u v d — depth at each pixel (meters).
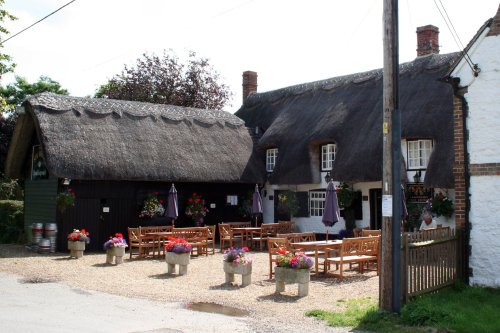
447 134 17.64
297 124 24.53
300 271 10.97
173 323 8.46
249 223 21.41
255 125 28.20
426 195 18.41
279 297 10.91
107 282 12.75
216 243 22.66
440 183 16.83
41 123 19.56
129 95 37.12
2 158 30.33
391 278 9.05
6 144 30.34
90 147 19.89
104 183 20.55
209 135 24.28
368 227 19.42
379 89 22.48
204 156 22.92
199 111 26.09
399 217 9.15
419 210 18.39
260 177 24.17
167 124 23.31
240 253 12.57
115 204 20.78
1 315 8.82
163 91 37.41
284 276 11.15
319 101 25.12
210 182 23.09
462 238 11.48
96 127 20.83
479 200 11.41
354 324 8.42
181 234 17.98
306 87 27.19
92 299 10.53
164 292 11.48
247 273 12.34
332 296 10.95
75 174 18.97
